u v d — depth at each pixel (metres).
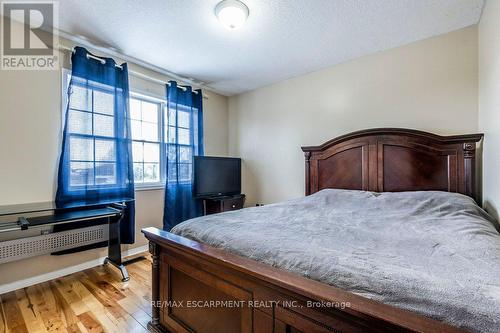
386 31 2.26
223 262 1.10
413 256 0.99
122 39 2.40
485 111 1.93
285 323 0.93
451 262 0.92
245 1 1.84
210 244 1.32
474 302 0.66
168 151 3.20
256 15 2.01
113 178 2.61
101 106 2.53
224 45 2.52
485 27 1.89
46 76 2.27
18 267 2.12
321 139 3.12
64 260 2.38
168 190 3.21
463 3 1.88
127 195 2.72
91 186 2.45
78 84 2.37
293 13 1.99
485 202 1.98
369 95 2.74
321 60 2.87
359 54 2.73
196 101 3.59
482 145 2.06
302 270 0.96
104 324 1.63
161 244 1.49
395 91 2.57
